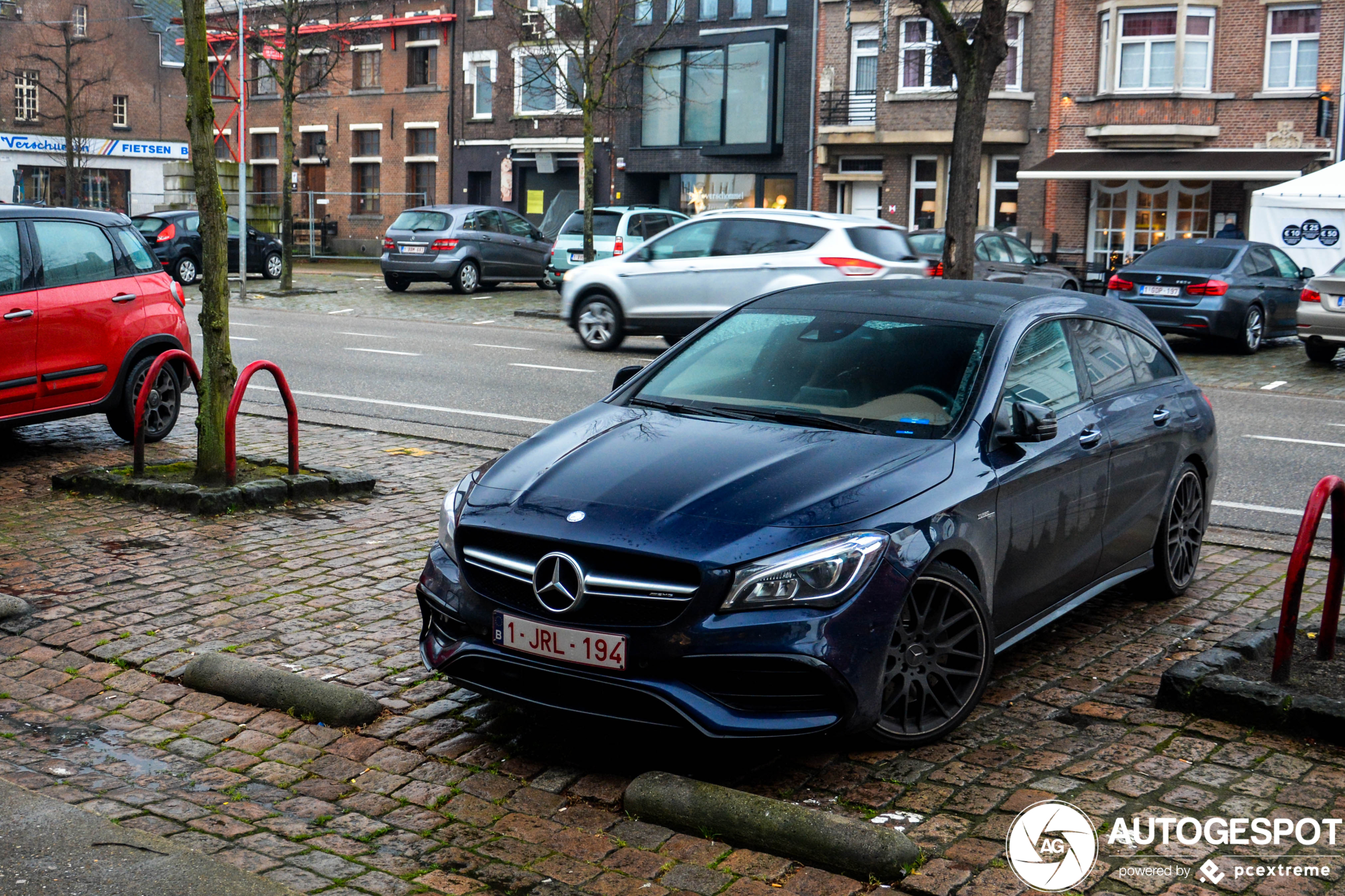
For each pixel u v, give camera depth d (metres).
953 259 17.75
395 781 4.21
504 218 28.59
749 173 36.31
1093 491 5.39
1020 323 5.36
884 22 33.00
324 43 43.19
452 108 42.41
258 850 3.74
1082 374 5.64
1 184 46.84
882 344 5.25
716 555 4.00
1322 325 17.11
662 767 4.31
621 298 16.77
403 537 7.23
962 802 4.02
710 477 4.39
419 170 44.00
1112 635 5.77
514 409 12.15
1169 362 6.54
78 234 9.48
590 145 23.38
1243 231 29.92
